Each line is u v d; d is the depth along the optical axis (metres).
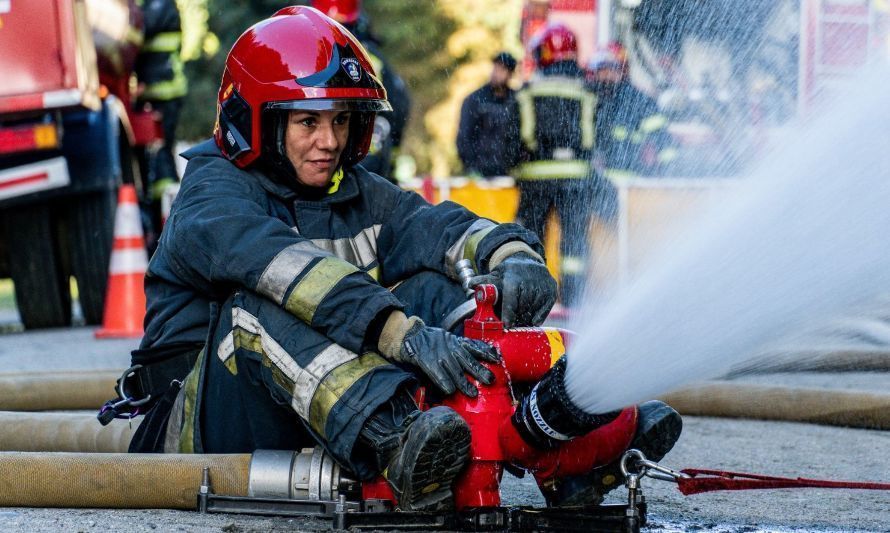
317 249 5.73
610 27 19.92
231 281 5.85
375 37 13.59
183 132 50.06
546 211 19.20
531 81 19.12
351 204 6.51
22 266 18.19
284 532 5.59
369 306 5.48
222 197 6.03
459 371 5.45
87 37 16.88
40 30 16.42
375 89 6.12
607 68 19.06
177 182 20.94
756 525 6.19
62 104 16.45
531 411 5.30
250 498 5.93
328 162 6.16
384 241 6.53
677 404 10.40
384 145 11.94
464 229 6.28
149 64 20.56
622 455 5.59
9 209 17.98
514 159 19.94
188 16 49.62
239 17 49.91
